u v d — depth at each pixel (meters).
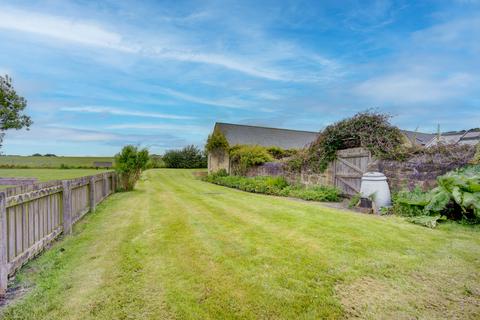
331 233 4.16
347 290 2.46
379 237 3.93
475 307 2.20
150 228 4.65
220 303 2.25
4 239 2.43
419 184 6.12
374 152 7.27
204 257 3.23
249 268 2.91
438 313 2.12
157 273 2.81
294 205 6.93
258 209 6.35
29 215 3.15
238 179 13.98
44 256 3.32
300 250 3.44
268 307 2.20
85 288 2.51
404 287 2.51
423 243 3.66
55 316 2.09
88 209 6.16
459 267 2.90
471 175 4.96
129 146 10.98
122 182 11.00
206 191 11.05
